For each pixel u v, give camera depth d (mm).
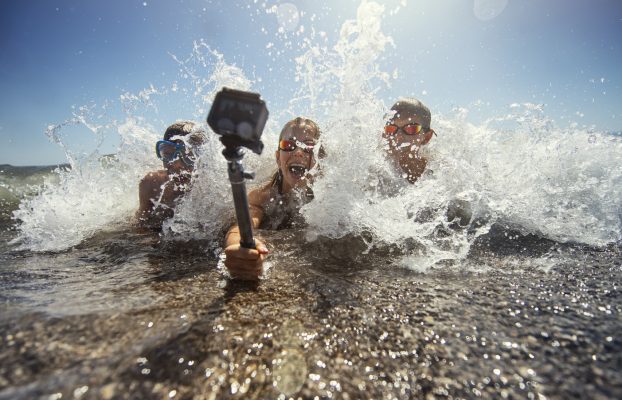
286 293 601
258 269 640
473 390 371
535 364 410
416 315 524
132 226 1186
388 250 828
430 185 1127
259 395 357
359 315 522
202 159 1155
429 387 375
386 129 1302
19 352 405
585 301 565
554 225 969
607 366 403
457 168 1156
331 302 566
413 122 1290
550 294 594
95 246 957
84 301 562
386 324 497
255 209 1148
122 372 377
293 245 861
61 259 845
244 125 447
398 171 1303
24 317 490
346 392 366
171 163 1220
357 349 438
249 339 451
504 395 363
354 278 675
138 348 422
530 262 761
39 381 357
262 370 394
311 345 444
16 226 1244
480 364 411
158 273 715
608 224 977
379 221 938
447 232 931
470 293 602
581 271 703
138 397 344
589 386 372
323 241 866
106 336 446
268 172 1512
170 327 473
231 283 645
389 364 411
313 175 1160
